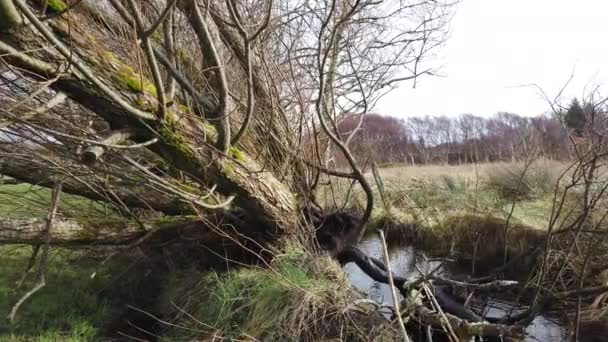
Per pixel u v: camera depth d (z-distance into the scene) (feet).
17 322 13.05
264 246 14.53
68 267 17.11
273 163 14.79
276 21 14.84
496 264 19.63
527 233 19.26
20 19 7.87
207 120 11.01
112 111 9.78
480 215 22.08
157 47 11.75
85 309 14.38
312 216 16.10
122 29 11.60
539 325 13.98
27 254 18.49
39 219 12.96
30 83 9.12
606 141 12.03
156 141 10.47
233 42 13.57
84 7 10.55
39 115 10.18
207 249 15.52
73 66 8.82
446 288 14.99
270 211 13.47
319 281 11.86
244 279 12.75
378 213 25.98
